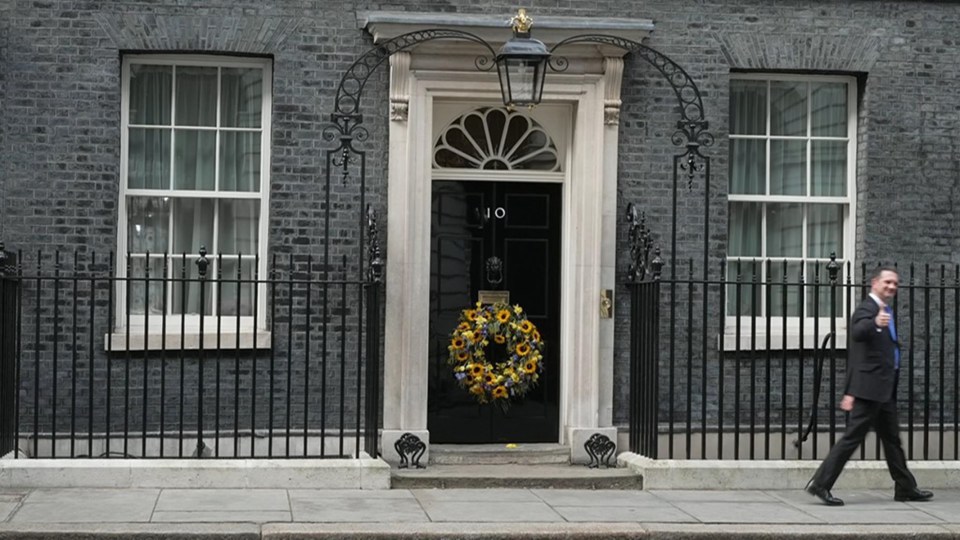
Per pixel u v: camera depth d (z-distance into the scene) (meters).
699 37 11.82
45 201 11.05
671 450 10.90
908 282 12.07
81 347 11.10
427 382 11.59
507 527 8.98
